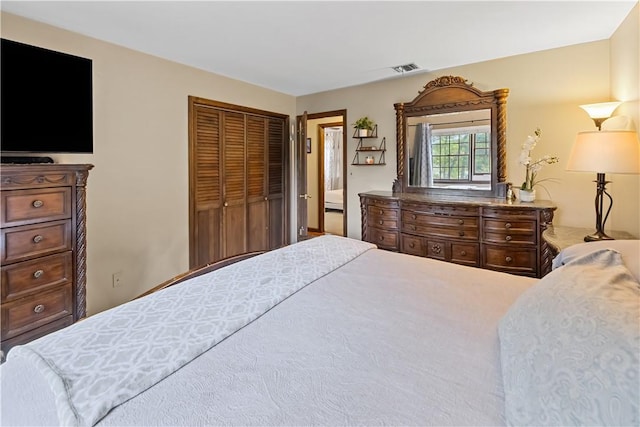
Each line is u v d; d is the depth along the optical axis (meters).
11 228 1.88
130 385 0.78
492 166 3.30
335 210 7.68
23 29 2.32
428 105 3.62
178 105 3.35
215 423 0.68
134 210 3.02
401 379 0.83
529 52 3.10
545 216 2.72
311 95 4.68
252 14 2.32
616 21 2.49
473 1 2.17
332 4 2.19
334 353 0.94
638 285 0.89
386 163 4.10
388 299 1.32
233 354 0.94
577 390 0.59
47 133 2.27
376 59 3.26
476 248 3.02
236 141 4.01
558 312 0.80
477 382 0.81
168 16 2.34
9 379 0.82
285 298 1.32
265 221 4.48
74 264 2.16
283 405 0.74
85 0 2.11
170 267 3.33
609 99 2.79
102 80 2.75
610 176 2.76
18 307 1.93
